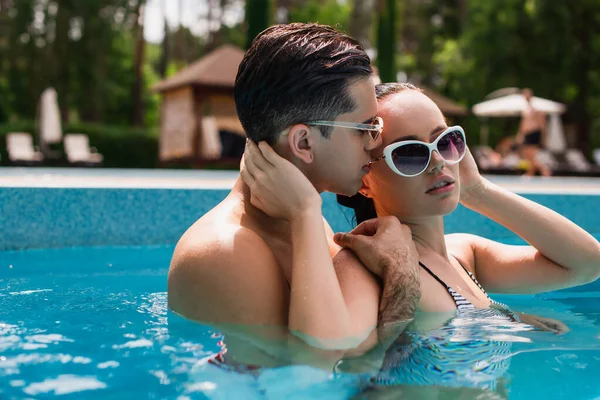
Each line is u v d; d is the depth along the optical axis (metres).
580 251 2.08
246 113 1.65
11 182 4.12
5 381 1.27
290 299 1.53
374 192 1.93
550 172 12.85
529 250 2.23
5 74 28.06
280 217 1.62
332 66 1.58
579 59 21.42
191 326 1.60
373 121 1.70
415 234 2.00
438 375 1.35
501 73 22.67
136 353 1.44
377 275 1.72
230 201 1.77
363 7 36.91
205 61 15.58
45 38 27.30
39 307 1.95
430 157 1.79
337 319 1.47
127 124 31.55
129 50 31.61
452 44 26.73
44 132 13.27
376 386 1.27
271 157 1.59
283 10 36.94
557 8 20.42
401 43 34.81
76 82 27.94
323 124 1.59
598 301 2.34
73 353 1.45
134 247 3.64
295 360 1.38
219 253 1.57
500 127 27.41
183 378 1.29
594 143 25.44
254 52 1.62
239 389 1.24
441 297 1.89
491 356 1.50
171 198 3.87
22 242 3.48
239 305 1.53
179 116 15.60
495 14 22.23
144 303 2.02
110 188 3.72
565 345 1.64
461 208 4.22
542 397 1.26
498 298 2.39
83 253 3.36
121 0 26.95
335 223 4.04
